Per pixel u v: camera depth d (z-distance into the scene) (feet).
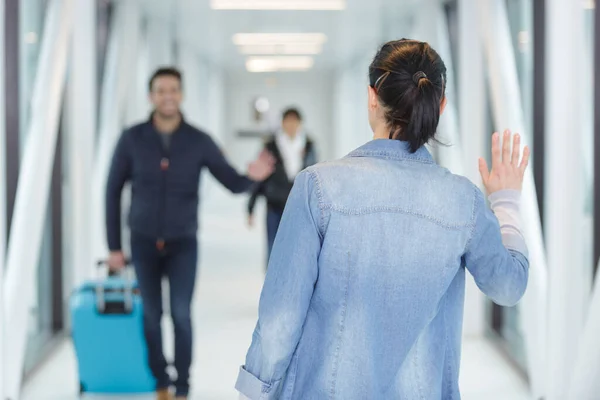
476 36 17.60
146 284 11.93
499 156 5.31
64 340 17.56
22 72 15.84
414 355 4.74
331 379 4.62
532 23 15.97
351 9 35.73
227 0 33.06
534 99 16.01
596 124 11.41
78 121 18.29
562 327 10.86
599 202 11.49
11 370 12.52
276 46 53.36
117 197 12.12
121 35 25.05
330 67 73.20
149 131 11.90
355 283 4.66
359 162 4.84
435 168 4.93
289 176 19.35
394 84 4.83
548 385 11.09
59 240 18.15
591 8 11.45
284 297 4.55
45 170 14.58
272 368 4.53
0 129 11.09
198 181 12.04
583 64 10.89
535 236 13.94
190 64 53.52
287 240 4.66
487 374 14.80
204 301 21.75
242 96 82.43
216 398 13.12
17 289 13.24
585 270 11.44
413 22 34.91
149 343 12.16
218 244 35.29
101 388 13.23
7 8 14.51
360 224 4.68
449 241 4.76
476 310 18.06
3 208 11.05
